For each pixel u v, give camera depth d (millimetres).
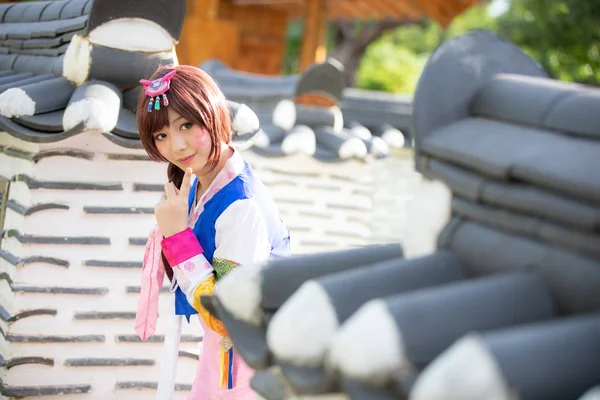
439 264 1241
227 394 2066
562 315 1082
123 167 2680
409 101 6594
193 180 2184
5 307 2729
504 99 1299
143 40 2582
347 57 13367
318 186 4484
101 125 2346
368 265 1388
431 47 17984
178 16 2590
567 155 1094
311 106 4895
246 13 8203
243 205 1953
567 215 1051
